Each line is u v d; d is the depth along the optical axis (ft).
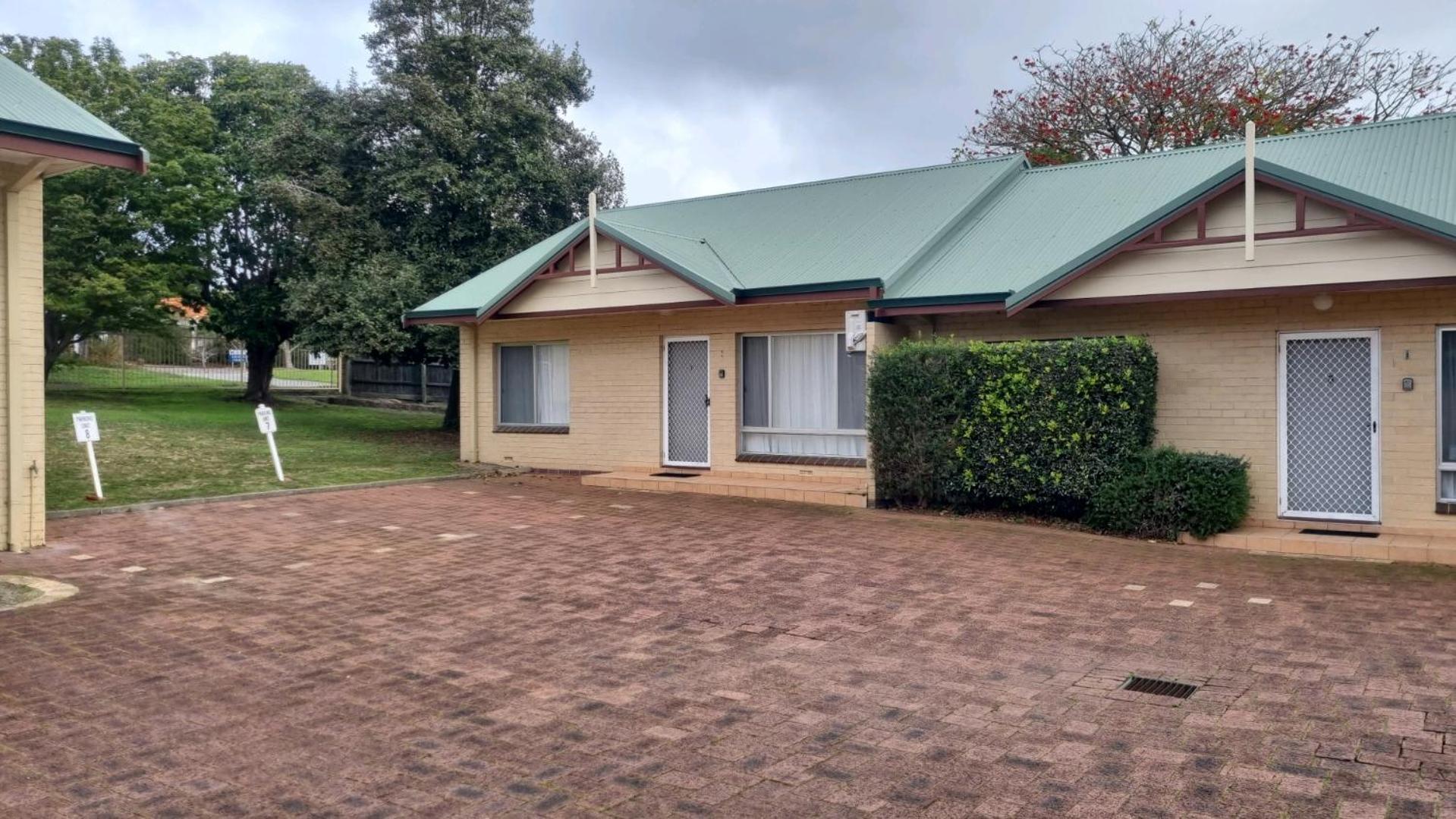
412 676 21.08
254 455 56.75
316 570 31.22
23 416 33.24
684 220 59.62
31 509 33.47
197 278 81.51
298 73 92.02
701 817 14.51
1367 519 36.47
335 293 67.77
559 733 17.88
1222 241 35.70
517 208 74.64
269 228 83.61
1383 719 17.92
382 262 69.92
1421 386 35.24
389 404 98.37
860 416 47.44
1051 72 92.58
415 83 70.44
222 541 35.42
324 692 20.01
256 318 85.25
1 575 29.86
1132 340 37.45
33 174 32.01
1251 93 84.74
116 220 73.67
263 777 15.98
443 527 38.70
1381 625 24.43
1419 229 31.78
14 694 19.69
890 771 16.10
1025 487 39.37
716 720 18.48
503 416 59.67
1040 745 17.10
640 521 40.19
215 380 109.70
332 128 73.15
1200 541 35.60
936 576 30.32
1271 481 37.76
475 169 72.38
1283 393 37.68
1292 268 34.58
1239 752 16.57
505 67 74.95
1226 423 38.55
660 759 16.66
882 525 39.27
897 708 19.04
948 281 43.39
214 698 19.62
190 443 59.31
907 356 41.50
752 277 47.85
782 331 48.96
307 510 42.29
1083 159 90.48
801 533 37.47
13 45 76.38
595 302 50.98
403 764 16.47
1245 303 38.14
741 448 50.78
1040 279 38.45
